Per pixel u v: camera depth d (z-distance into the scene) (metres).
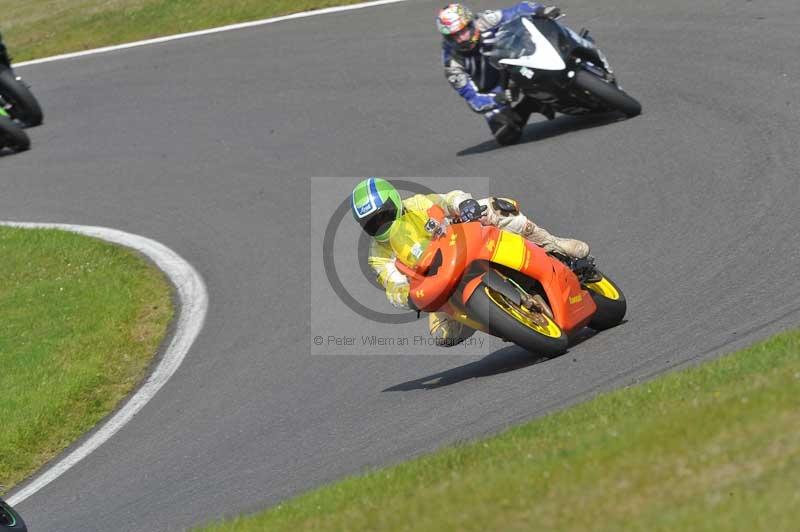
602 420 20.11
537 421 22.00
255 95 68.44
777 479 14.91
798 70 47.47
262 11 84.06
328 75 68.19
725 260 32.19
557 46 47.59
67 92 77.81
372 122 59.78
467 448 21.27
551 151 48.16
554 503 16.39
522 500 16.83
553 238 29.25
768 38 52.56
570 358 28.08
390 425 27.45
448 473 19.94
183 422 33.69
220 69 74.50
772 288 28.62
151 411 35.47
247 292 43.69
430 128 57.06
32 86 80.69
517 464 18.64
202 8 87.62
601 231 38.44
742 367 20.95
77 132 69.62
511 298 27.45
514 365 29.64
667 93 49.97
